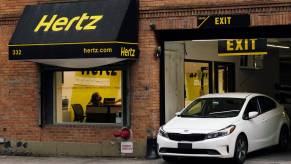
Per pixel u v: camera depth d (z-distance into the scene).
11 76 16.72
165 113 15.96
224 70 20.14
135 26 14.95
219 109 13.98
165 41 15.55
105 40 14.13
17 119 16.64
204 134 12.76
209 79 19.08
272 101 15.39
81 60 14.84
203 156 12.78
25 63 16.55
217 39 14.85
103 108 15.94
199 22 14.52
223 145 12.70
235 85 20.69
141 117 15.12
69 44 14.54
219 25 14.32
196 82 18.25
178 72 16.92
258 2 13.93
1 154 16.77
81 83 16.23
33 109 16.45
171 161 14.12
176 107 16.75
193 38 15.09
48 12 15.66
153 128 15.02
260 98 14.84
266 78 23.25
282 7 13.75
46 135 16.28
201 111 14.11
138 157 15.12
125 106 15.40
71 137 15.97
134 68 15.20
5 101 16.80
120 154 15.34
